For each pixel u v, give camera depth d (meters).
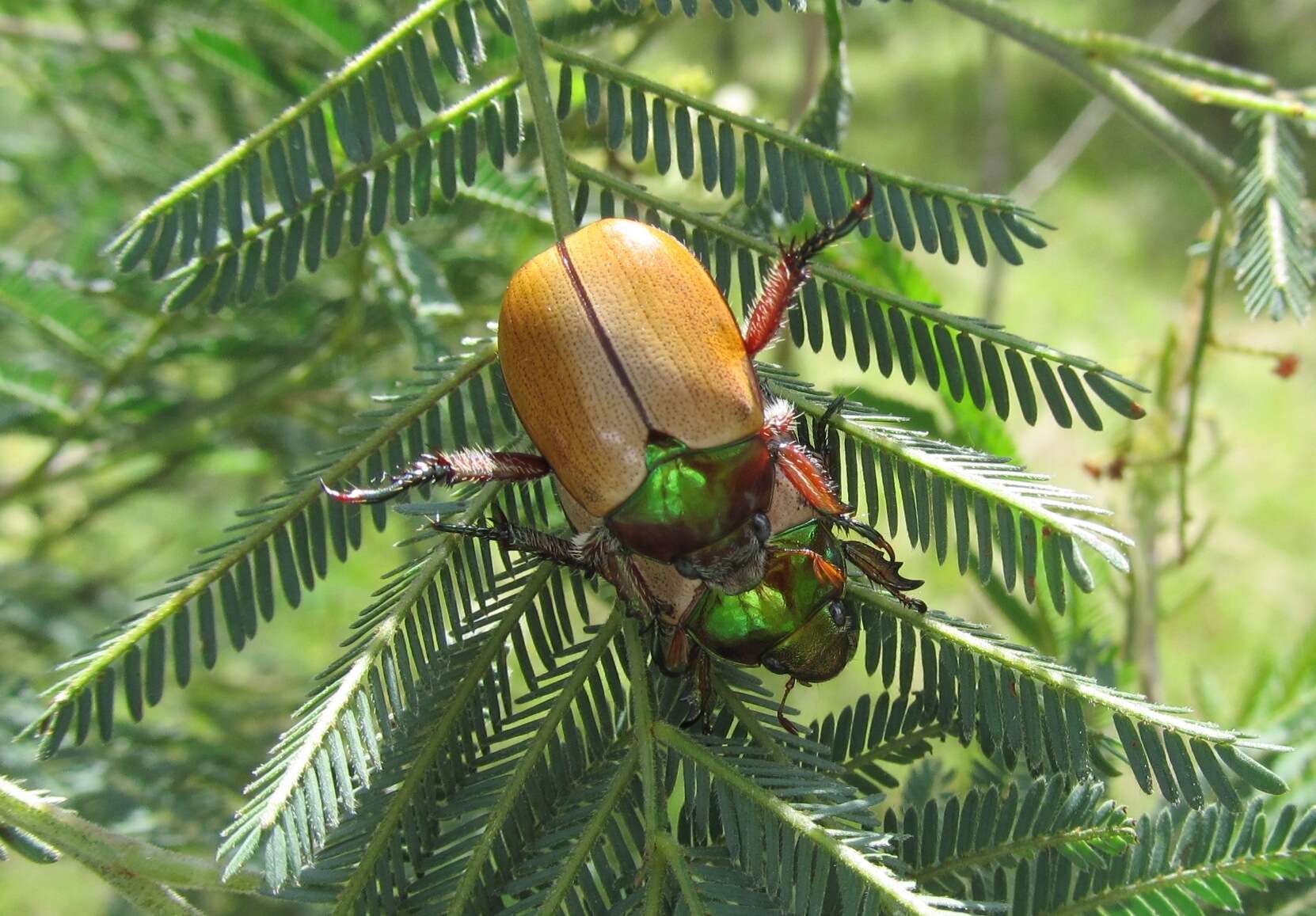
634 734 0.10
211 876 0.10
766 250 0.10
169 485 0.21
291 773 0.09
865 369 0.10
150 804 0.15
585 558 0.10
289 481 0.10
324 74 0.14
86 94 0.17
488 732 0.10
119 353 0.16
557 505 0.11
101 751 0.15
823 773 0.10
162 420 0.17
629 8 0.10
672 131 0.11
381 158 0.10
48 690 0.09
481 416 0.10
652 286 0.10
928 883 0.10
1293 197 0.12
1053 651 0.13
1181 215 0.51
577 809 0.09
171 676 0.20
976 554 0.13
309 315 0.16
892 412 0.13
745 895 0.09
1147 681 0.14
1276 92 0.12
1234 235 0.13
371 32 0.14
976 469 0.10
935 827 0.10
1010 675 0.09
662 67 0.16
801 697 0.28
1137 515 0.15
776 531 0.11
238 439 0.19
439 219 0.15
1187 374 0.15
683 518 0.10
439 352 0.13
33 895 0.27
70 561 0.23
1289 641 0.33
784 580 0.10
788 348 0.18
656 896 0.09
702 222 0.10
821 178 0.10
